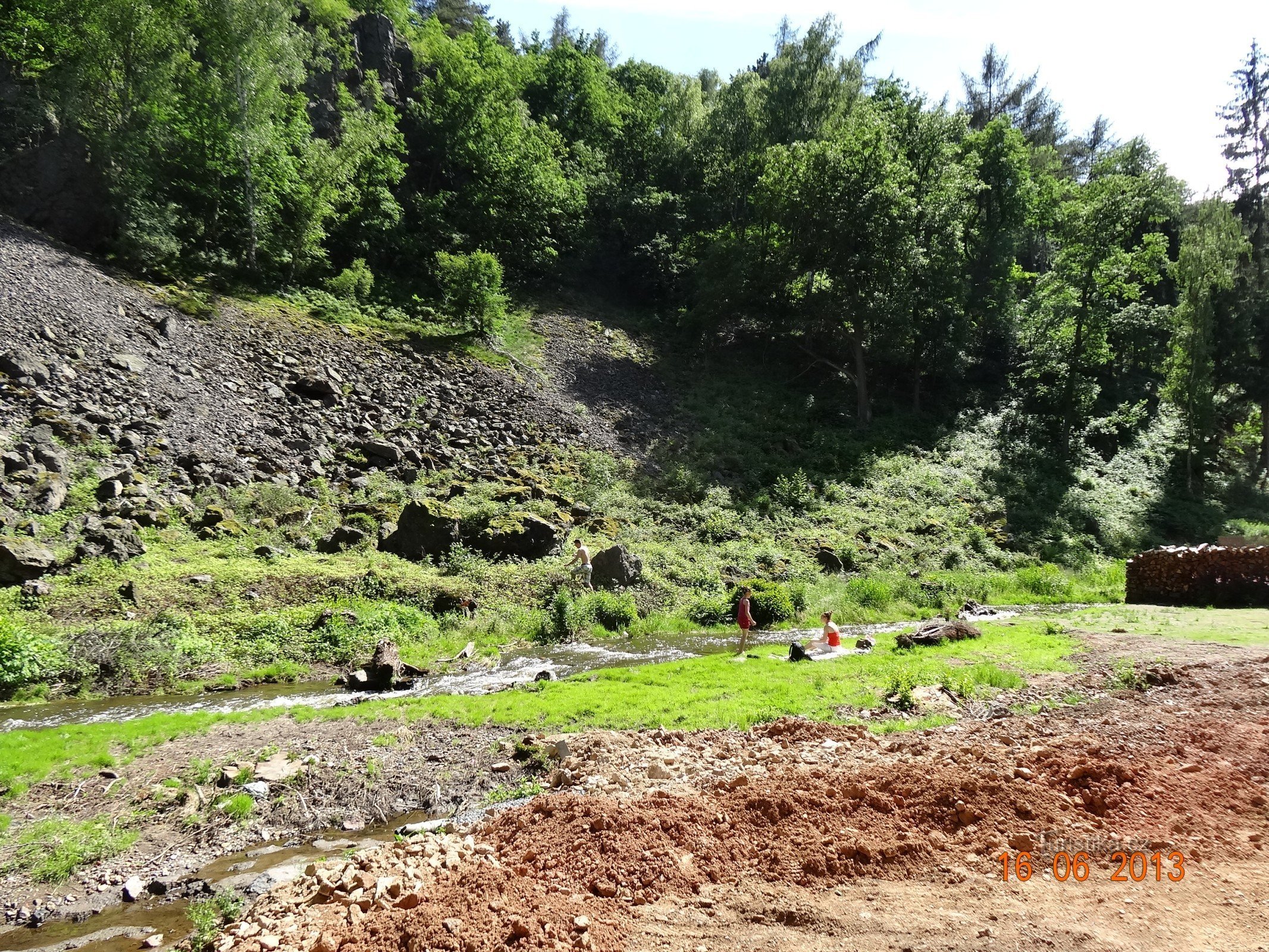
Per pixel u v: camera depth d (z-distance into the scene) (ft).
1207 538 99.60
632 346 136.56
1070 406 120.67
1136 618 50.26
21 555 45.75
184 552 54.39
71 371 67.82
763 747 27.25
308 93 139.54
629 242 166.30
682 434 108.68
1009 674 34.88
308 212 113.09
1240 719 27.35
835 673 37.37
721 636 56.49
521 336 125.18
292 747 30.25
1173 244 163.12
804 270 127.13
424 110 151.43
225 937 17.53
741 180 156.97
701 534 81.15
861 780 22.06
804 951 14.48
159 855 23.00
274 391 82.99
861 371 123.13
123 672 40.57
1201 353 117.91
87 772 27.76
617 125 178.91
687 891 17.16
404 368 99.71
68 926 19.65
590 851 18.80
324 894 18.80
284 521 63.62
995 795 20.59
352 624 48.78
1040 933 14.73
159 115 101.91
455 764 28.63
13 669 38.50
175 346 82.02
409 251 133.28
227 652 44.52
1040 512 100.32
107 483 56.90
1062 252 124.26
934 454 113.50
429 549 63.21
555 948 14.90
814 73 155.43
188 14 110.01
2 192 90.79
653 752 27.27
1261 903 15.52
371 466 77.41
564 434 98.48
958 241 128.26
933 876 17.34
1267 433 125.70
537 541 65.82
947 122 127.54
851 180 118.01
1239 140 155.33
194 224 106.83
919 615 66.28
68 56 100.42
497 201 146.61
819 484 99.81
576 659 48.34
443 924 15.88
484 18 197.16
